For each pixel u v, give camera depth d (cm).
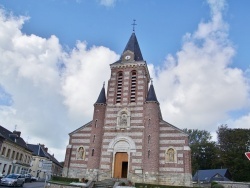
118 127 3159
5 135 4297
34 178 4278
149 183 2664
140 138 3031
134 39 3938
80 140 3247
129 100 3303
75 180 2831
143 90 3306
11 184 2691
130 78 3456
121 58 3706
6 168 4134
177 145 2912
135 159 2933
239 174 5203
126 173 2992
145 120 3084
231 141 5694
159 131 3028
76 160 3142
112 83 3488
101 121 3244
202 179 5250
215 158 6009
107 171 2972
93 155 3042
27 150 5050
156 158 2842
